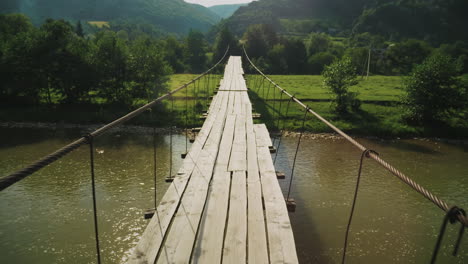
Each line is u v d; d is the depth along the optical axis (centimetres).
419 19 16025
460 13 16438
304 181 1561
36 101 2955
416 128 2580
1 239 1034
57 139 2184
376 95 3588
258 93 3641
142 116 2638
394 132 2486
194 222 430
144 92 3061
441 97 2591
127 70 3027
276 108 2966
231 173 625
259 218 448
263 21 17462
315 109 2966
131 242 1028
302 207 1291
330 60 7744
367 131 2480
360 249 1027
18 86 2772
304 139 2312
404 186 1532
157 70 3009
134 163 1728
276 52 7919
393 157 2012
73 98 2961
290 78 5319
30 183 1456
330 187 1496
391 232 1132
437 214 1270
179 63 7969
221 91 1792
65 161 1748
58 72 2848
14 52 2792
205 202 495
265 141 848
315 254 995
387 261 979
